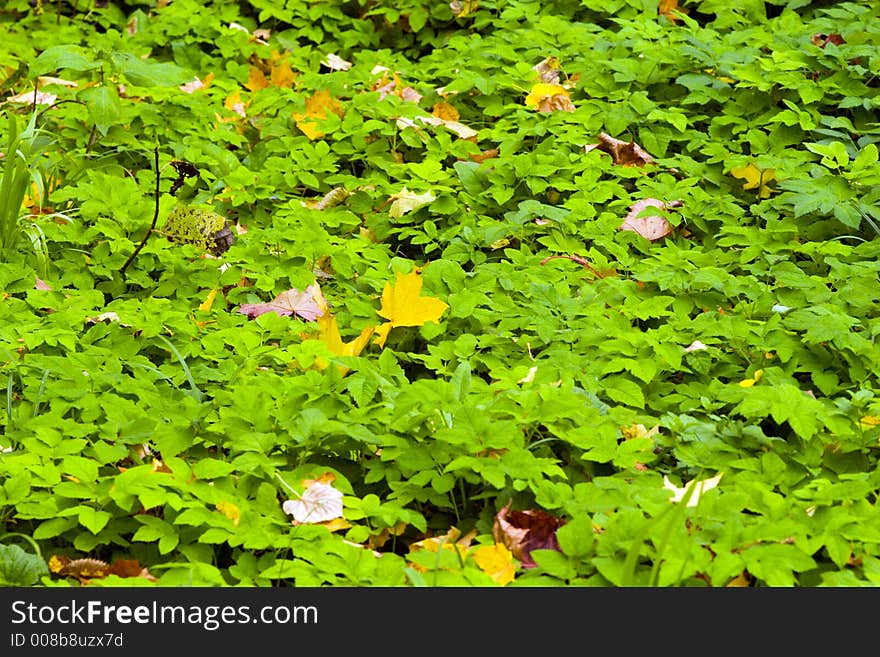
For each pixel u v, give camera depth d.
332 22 7.43
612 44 6.36
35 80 5.68
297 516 3.07
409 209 5.21
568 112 5.69
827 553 3.01
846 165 4.93
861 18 6.14
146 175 5.36
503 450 3.29
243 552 3.16
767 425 3.85
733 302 4.45
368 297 4.50
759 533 2.85
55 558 3.02
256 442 3.26
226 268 4.80
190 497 3.08
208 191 5.46
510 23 6.86
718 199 5.06
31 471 3.21
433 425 3.42
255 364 3.92
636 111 5.61
